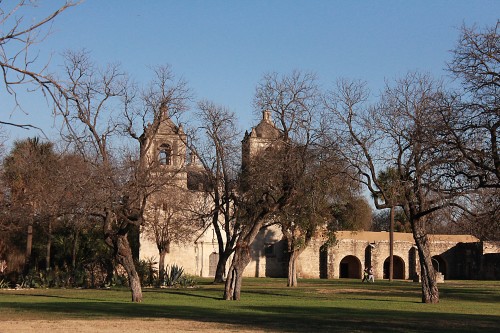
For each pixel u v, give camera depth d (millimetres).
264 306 32125
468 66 24344
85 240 57406
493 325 23859
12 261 57156
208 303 33812
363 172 35406
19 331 20062
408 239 81125
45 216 44375
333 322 24422
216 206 51906
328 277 76562
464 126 24562
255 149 46781
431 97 30484
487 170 25000
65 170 34781
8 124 8891
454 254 80125
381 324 23812
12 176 51719
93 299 36688
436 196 33938
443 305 34188
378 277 78250
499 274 72188
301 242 54031
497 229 28891
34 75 8977
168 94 36094
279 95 36656
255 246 76938
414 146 32031
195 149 48812
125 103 35125
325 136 35750
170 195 51500
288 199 36500
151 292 43531
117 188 32938
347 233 78688
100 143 33094
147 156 36906
